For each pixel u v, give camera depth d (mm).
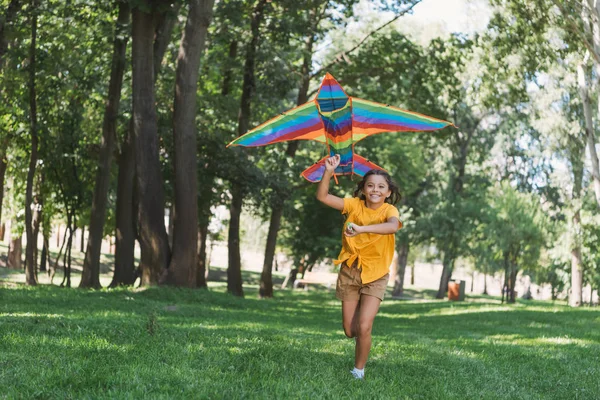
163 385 5328
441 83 31703
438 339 12820
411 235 51469
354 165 6852
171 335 8469
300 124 6535
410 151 43781
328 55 40094
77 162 27172
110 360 6301
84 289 21250
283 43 29031
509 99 28703
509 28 25875
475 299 49438
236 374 6039
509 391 6938
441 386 6551
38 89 26281
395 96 32625
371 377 6703
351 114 6125
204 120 28797
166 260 21266
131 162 25328
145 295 19172
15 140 29891
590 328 18375
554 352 11023
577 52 27016
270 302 25656
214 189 30938
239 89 35375
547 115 41000
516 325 18906
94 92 30062
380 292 6414
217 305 19719
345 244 6516
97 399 4734
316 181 6863
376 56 31547
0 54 20828
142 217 21125
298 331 12000
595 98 35344
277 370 6328
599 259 48844
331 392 5566
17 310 12078
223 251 94125
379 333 13172
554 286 58906
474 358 9422
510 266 40562
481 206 49281
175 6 20797
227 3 27062
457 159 52250
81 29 27891
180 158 21344
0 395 4758
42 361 6047
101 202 25750
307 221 44625
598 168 27891
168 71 28469
